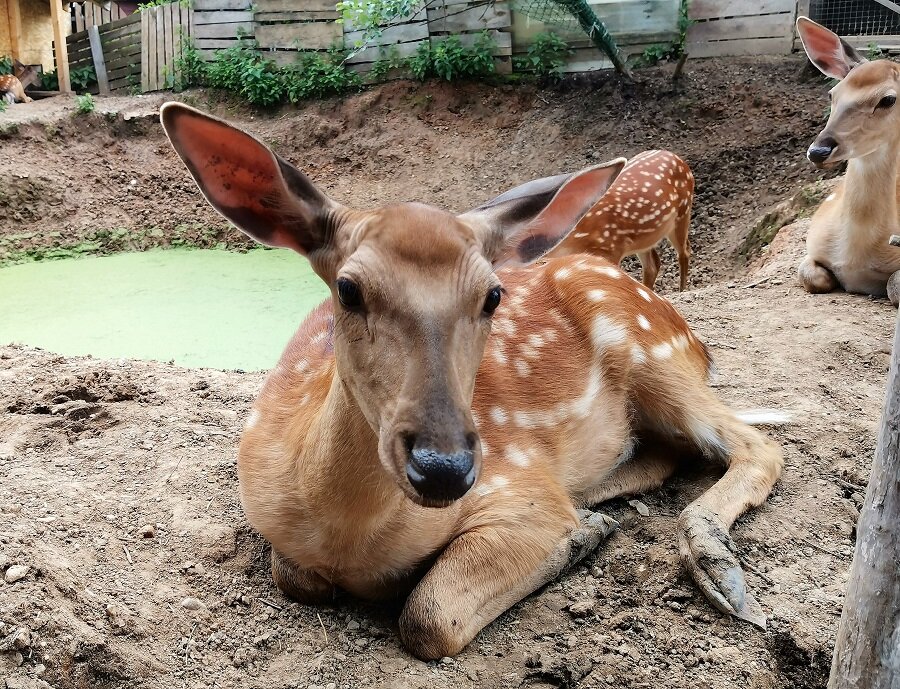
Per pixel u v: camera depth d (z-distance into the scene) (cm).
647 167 203
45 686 64
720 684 67
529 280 103
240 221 66
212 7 415
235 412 115
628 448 101
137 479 95
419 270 56
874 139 162
